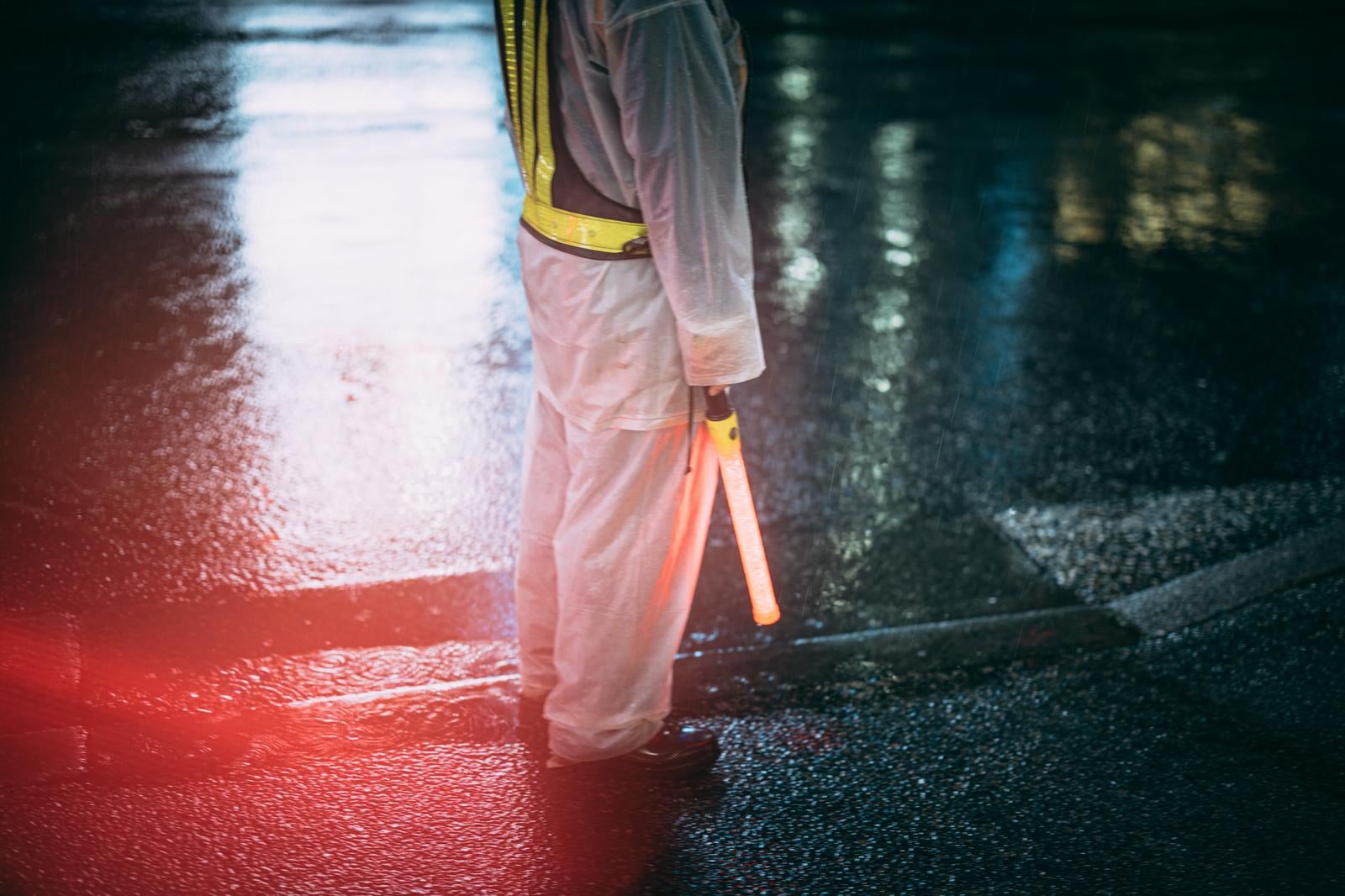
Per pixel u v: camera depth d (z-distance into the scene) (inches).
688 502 96.8
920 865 96.6
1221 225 281.0
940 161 325.1
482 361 197.9
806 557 141.8
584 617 97.2
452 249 249.3
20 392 177.5
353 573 136.5
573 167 87.9
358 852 96.1
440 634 125.8
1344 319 226.2
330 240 251.3
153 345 197.0
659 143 81.3
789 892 93.9
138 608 127.2
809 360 201.0
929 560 142.3
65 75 383.9
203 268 232.8
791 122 358.9
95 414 171.8
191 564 136.3
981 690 118.3
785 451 168.9
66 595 128.4
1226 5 594.6
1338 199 303.1
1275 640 127.1
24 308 209.5
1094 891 94.1
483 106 362.0
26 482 151.7
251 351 197.0
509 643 124.8
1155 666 122.8
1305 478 165.0
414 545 143.2
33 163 293.3
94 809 98.7
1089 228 276.4
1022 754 109.4
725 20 86.1
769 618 98.3
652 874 95.1
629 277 88.7
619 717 100.7
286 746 107.6
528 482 104.2
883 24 522.3
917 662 122.3
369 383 187.5
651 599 97.2
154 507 148.0
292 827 98.3
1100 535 148.9
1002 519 152.3
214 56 417.4
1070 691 118.3
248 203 271.7
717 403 92.0
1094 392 192.2
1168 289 239.9
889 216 279.7
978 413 183.5
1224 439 176.9
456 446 168.7
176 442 165.0
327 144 319.9
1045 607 133.3
